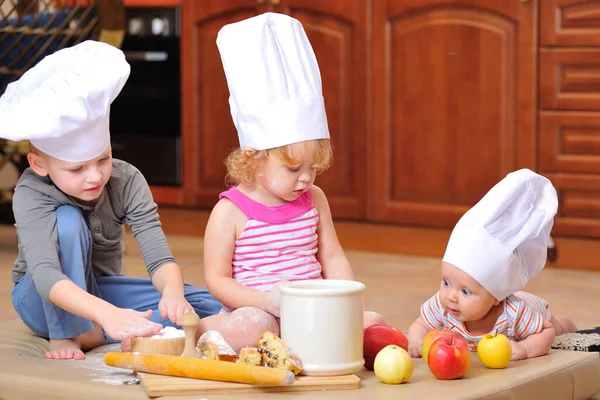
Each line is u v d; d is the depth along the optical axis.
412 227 4.07
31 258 1.87
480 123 3.88
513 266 1.84
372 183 4.16
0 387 1.69
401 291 3.03
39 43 3.68
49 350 2.00
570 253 3.64
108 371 1.73
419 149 4.03
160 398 1.54
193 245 4.03
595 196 3.64
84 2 3.78
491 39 3.82
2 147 3.92
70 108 1.83
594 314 2.67
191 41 4.60
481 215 1.85
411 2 3.97
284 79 1.91
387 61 4.07
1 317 2.62
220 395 1.56
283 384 1.54
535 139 3.76
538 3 3.71
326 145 1.96
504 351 1.76
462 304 1.86
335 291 1.62
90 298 1.78
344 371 1.63
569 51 3.66
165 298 1.91
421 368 1.77
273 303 1.85
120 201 2.06
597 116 3.63
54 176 1.90
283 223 2.01
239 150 2.00
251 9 4.39
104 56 1.94
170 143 4.74
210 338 1.70
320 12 4.19
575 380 1.79
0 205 4.70
